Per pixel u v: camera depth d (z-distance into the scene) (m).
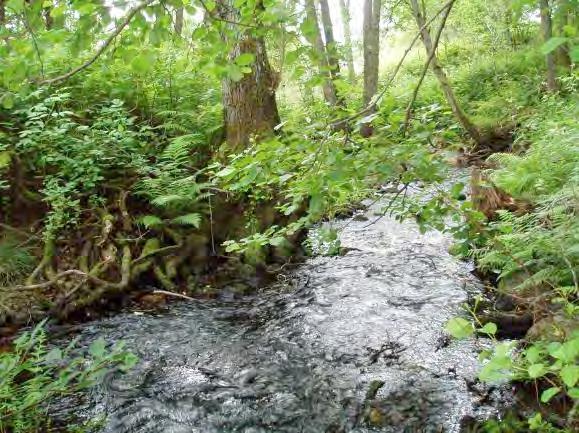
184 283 5.75
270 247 6.49
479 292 5.12
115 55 1.84
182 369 4.13
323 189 2.17
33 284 4.98
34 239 5.46
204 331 4.78
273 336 4.66
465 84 14.20
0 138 5.81
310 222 2.53
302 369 4.09
